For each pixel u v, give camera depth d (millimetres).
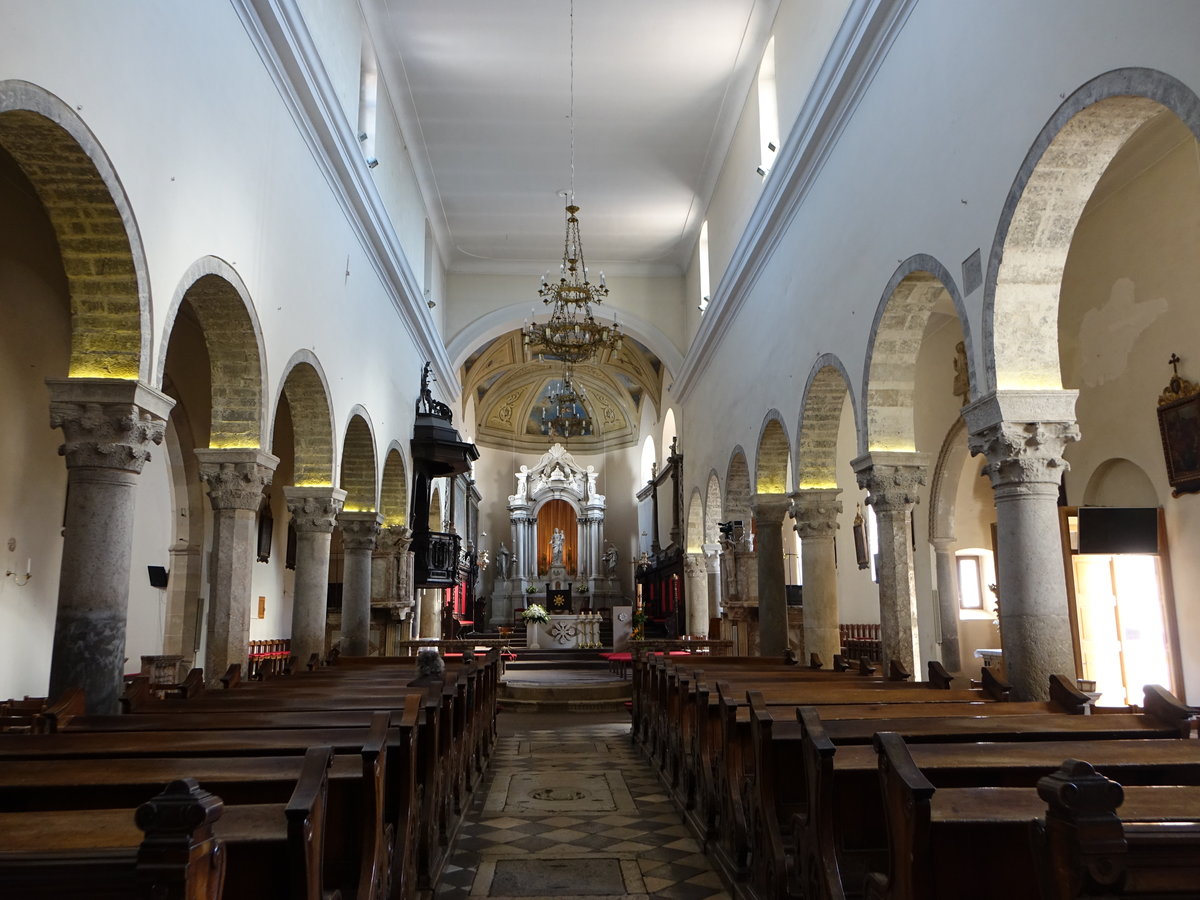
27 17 5051
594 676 20031
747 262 14688
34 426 9383
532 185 18578
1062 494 11398
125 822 2594
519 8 13070
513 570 34656
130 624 12336
